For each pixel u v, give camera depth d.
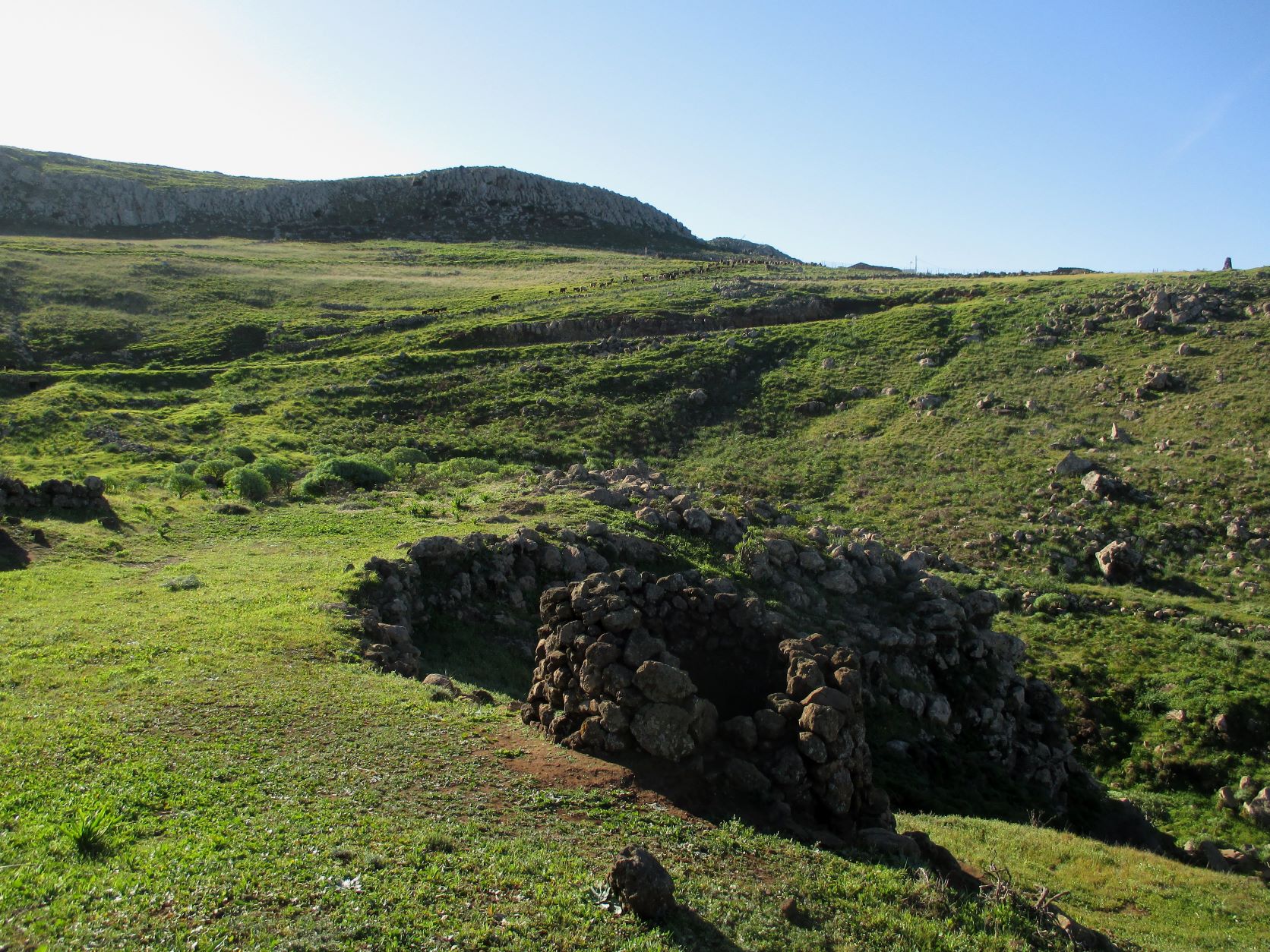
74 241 108.81
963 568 36.16
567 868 8.11
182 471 36.91
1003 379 55.72
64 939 6.04
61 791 8.60
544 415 55.59
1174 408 47.69
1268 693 25.48
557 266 117.81
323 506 30.77
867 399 56.84
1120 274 83.38
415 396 58.59
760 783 10.52
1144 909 12.37
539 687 12.41
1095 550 36.66
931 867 10.21
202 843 7.70
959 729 21.12
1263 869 17.95
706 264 117.38
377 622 17.30
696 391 58.84
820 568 24.50
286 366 65.38
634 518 26.64
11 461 42.34
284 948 6.21
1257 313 57.81
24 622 15.55
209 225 136.25
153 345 69.50
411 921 6.84
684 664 12.90
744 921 7.79
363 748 10.67
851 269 117.81
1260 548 35.19
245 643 14.64
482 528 24.77
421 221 153.12
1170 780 23.64
